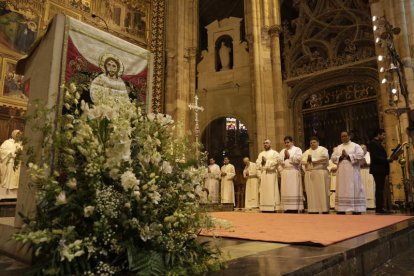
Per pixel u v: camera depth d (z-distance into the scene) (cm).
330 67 1562
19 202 283
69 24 297
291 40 1723
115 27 1728
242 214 891
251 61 1628
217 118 1858
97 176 212
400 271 347
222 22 1983
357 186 920
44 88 281
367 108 1483
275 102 1555
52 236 191
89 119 232
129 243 206
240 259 259
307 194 1022
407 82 1119
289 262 246
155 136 251
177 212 230
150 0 1934
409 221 599
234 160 1886
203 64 1973
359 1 1534
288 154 1066
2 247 289
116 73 324
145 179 231
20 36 1380
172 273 201
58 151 231
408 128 950
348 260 299
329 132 1571
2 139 1262
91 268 197
